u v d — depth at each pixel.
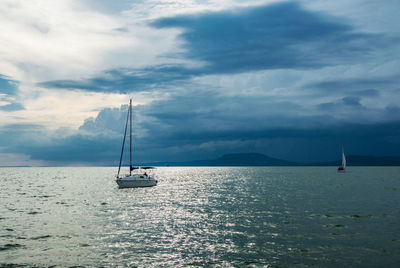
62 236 25.14
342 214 34.84
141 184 70.56
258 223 30.22
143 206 42.91
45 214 36.25
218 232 26.48
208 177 141.00
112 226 29.14
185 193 62.03
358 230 26.77
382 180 106.56
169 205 43.81
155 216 34.56
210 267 18.00
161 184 91.00
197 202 47.16
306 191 65.00
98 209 40.16
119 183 68.88
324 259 19.28
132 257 19.80
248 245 22.45
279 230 27.09
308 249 21.36
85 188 78.50
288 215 34.66
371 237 24.34
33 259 19.41
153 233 26.20
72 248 21.72
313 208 39.88
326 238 24.20
